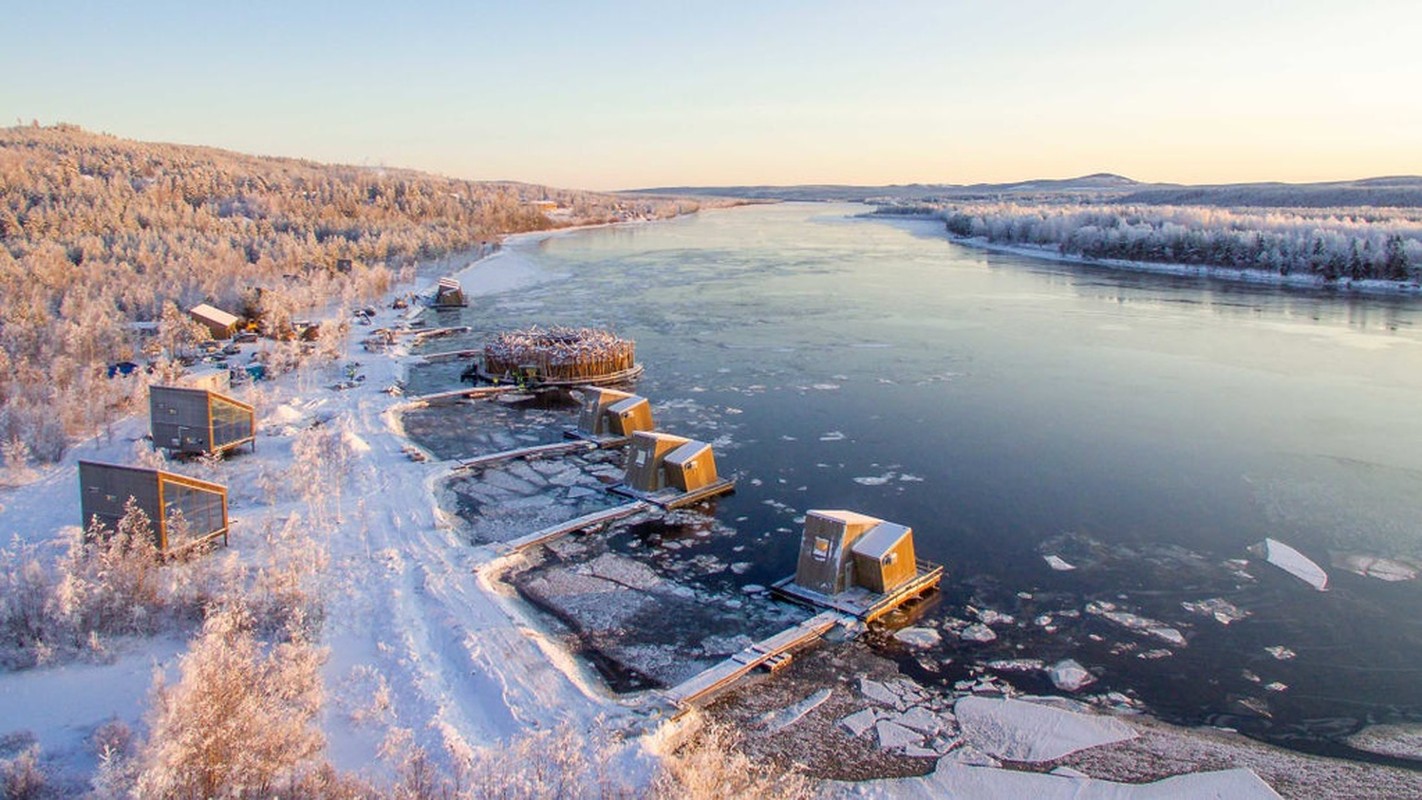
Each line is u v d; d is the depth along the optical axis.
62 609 20.70
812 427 41.88
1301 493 33.03
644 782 16.20
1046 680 21.42
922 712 20.00
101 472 25.66
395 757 16.92
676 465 32.62
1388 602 25.12
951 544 28.95
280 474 33.56
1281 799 17.19
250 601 22.48
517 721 18.52
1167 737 19.20
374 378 51.78
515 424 43.12
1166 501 32.47
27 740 16.89
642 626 23.70
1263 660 22.30
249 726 15.21
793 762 18.11
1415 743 19.02
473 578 25.47
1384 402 45.25
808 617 24.16
